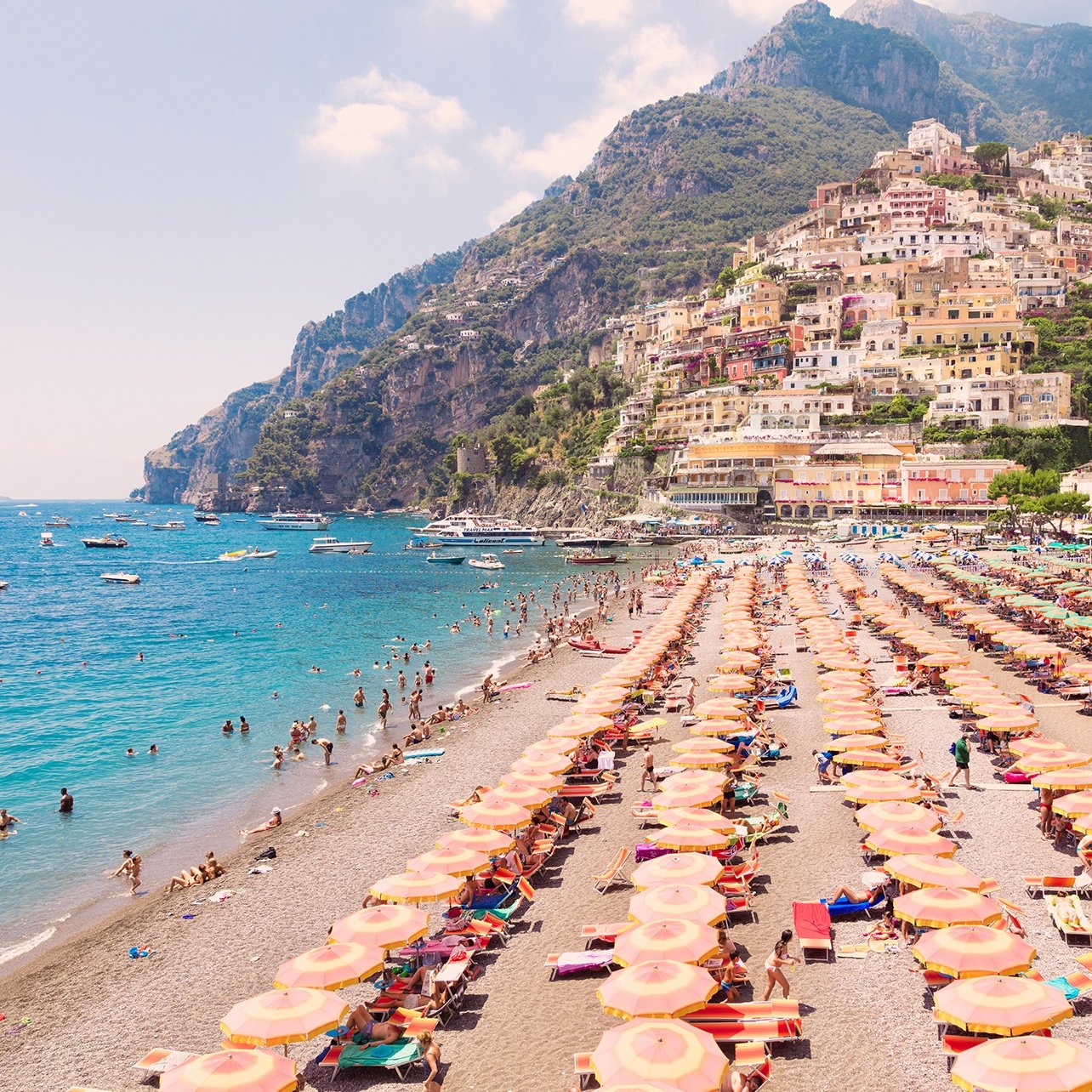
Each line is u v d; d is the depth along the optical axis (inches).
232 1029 774.5
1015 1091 629.3
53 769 1961.1
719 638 3053.6
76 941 1160.8
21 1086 855.1
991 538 5487.2
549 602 4645.7
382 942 897.5
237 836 1530.5
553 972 979.9
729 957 907.4
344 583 6028.5
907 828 1074.1
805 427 7544.3
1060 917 962.1
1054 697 2001.7
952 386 7377.0
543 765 1465.3
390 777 1768.0
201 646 3609.7
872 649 2694.4
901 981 904.9
